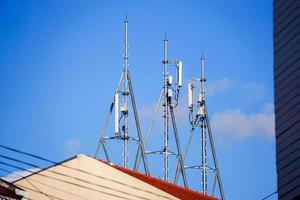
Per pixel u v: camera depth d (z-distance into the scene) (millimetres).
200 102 64750
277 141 35750
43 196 49781
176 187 51906
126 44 61312
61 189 49562
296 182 34125
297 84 35000
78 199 49000
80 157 49656
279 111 35969
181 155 61531
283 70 36094
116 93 60156
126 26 61344
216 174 63594
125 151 59062
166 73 62875
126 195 48312
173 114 62031
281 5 36969
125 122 59688
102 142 59031
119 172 48656
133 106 60062
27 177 50438
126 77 60688
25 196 46812
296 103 34906
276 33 37094
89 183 49031
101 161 49312
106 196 48469
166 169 60281
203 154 63406
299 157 34156
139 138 59625
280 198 35062
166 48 63406
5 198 44438
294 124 34781
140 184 48312
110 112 59969
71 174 49531
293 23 35906
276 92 36406
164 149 60625
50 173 50062
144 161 59406
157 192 48219
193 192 52844
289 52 35875
